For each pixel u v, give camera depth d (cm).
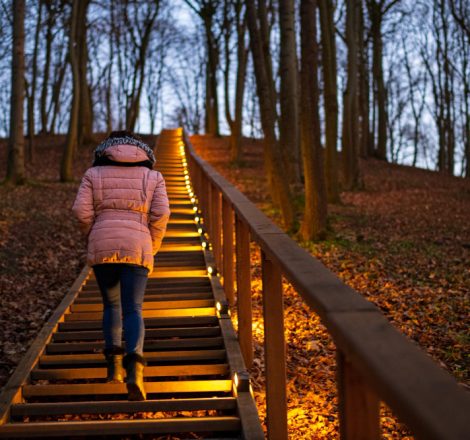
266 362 323
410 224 1342
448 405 106
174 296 604
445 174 2891
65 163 1945
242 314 455
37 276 816
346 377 164
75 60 1961
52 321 527
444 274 873
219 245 742
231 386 402
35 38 2517
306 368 495
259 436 319
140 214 380
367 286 798
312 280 204
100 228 369
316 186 1073
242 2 2427
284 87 1448
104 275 372
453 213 1534
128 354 344
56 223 1211
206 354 453
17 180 1688
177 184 1550
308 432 375
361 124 3306
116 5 3312
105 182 379
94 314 555
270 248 279
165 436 341
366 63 3512
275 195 1467
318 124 1067
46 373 414
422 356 129
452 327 636
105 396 396
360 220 1362
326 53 1492
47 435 323
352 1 1941
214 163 2691
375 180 2375
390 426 403
